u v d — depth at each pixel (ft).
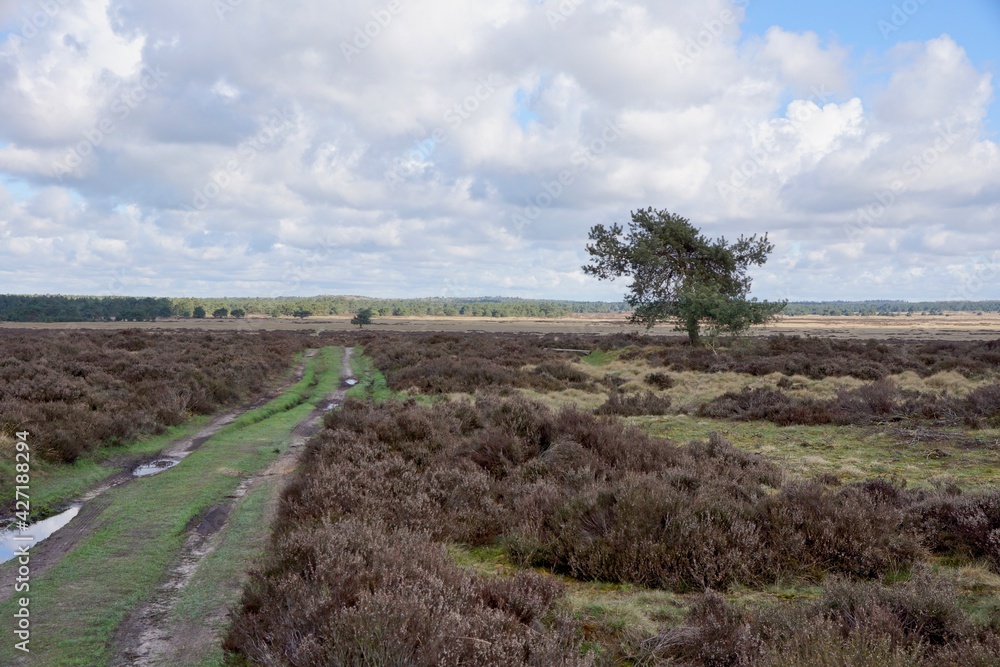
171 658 15.30
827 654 11.80
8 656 15.35
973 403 47.62
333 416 44.24
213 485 33.12
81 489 33.06
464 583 15.81
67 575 20.95
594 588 18.76
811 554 19.94
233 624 15.43
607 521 21.49
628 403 60.59
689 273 118.11
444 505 26.00
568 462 31.42
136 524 26.61
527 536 21.98
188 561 22.44
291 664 12.39
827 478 30.76
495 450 33.58
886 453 37.73
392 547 17.80
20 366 62.95
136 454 42.24
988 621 14.39
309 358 143.43
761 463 33.24
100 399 49.80
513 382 77.82
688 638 14.05
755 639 13.53
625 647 14.35
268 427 53.62
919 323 476.95
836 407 51.60
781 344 116.26
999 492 22.88
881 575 18.71
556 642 13.12
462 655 12.19
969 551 20.21
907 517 22.49
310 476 28.27
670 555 19.30
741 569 18.79
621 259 118.62
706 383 79.05
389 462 30.68
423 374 83.87
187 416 55.31
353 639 11.94
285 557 17.30
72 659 15.28
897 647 11.94
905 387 69.26
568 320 531.50
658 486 23.85
